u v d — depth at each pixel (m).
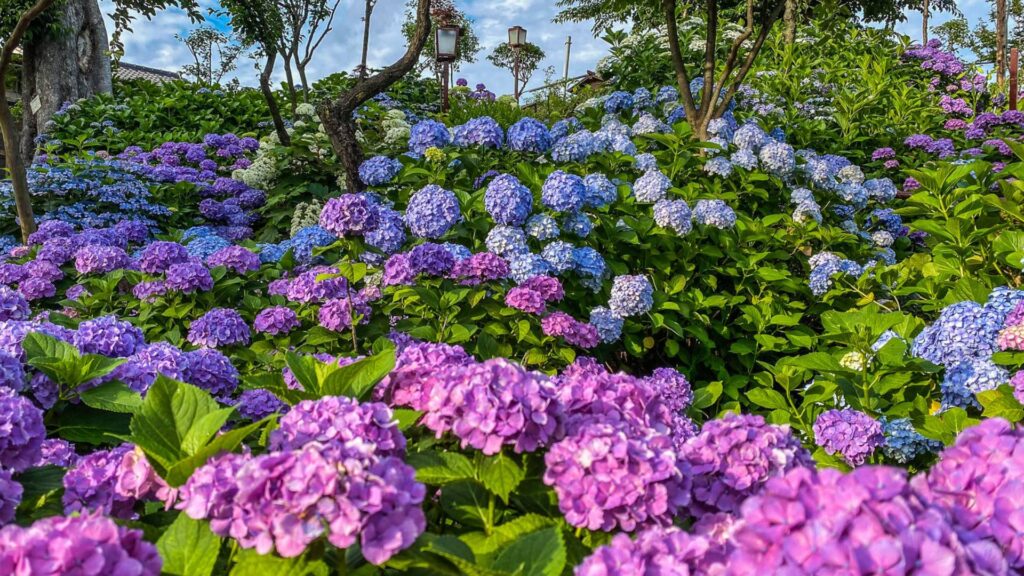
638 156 5.66
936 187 4.23
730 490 1.45
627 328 4.07
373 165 5.61
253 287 4.20
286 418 1.37
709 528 1.39
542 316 3.57
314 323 3.62
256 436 2.16
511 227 4.18
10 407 1.62
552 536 1.23
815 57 10.80
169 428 1.44
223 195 7.42
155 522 1.59
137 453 1.45
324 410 1.36
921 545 0.88
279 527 1.07
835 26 11.20
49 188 6.39
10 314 2.92
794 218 5.27
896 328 3.19
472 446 1.49
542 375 1.62
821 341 4.16
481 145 5.65
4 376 1.82
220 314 3.31
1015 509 1.05
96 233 4.90
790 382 3.06
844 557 0.87
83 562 0.97
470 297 3.56
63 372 1.94
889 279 4.18
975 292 3.26
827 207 5.86
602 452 1.33
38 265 4.23
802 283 4.71
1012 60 9.64
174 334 3.57
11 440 1.59
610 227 4.58
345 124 6.00
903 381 2.84
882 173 7.64
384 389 1.69
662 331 4.39
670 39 6.38
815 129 7.95
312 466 1.09
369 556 1.07
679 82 6.42
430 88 13.49
